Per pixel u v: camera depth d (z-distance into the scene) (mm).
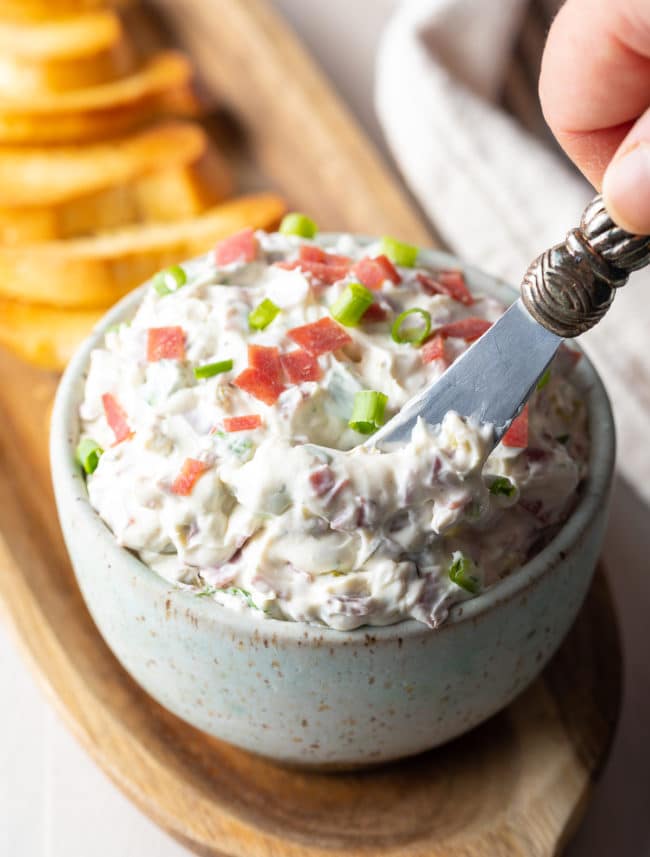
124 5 690
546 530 385
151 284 427
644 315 514
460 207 579
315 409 375
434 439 358
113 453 380
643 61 340
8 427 521
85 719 428
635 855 421
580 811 406
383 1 740
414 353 387
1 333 553
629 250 333
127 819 424
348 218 593
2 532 477
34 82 592
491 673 378
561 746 421
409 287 407
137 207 590
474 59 614
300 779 419
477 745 424
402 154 604
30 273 549
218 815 407
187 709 391
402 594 357
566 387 410
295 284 393
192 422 374
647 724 454
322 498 353
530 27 630
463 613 362
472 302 418
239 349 381
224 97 658
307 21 739
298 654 358
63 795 430
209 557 362
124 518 371
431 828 404
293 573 359
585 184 571
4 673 464
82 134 597
